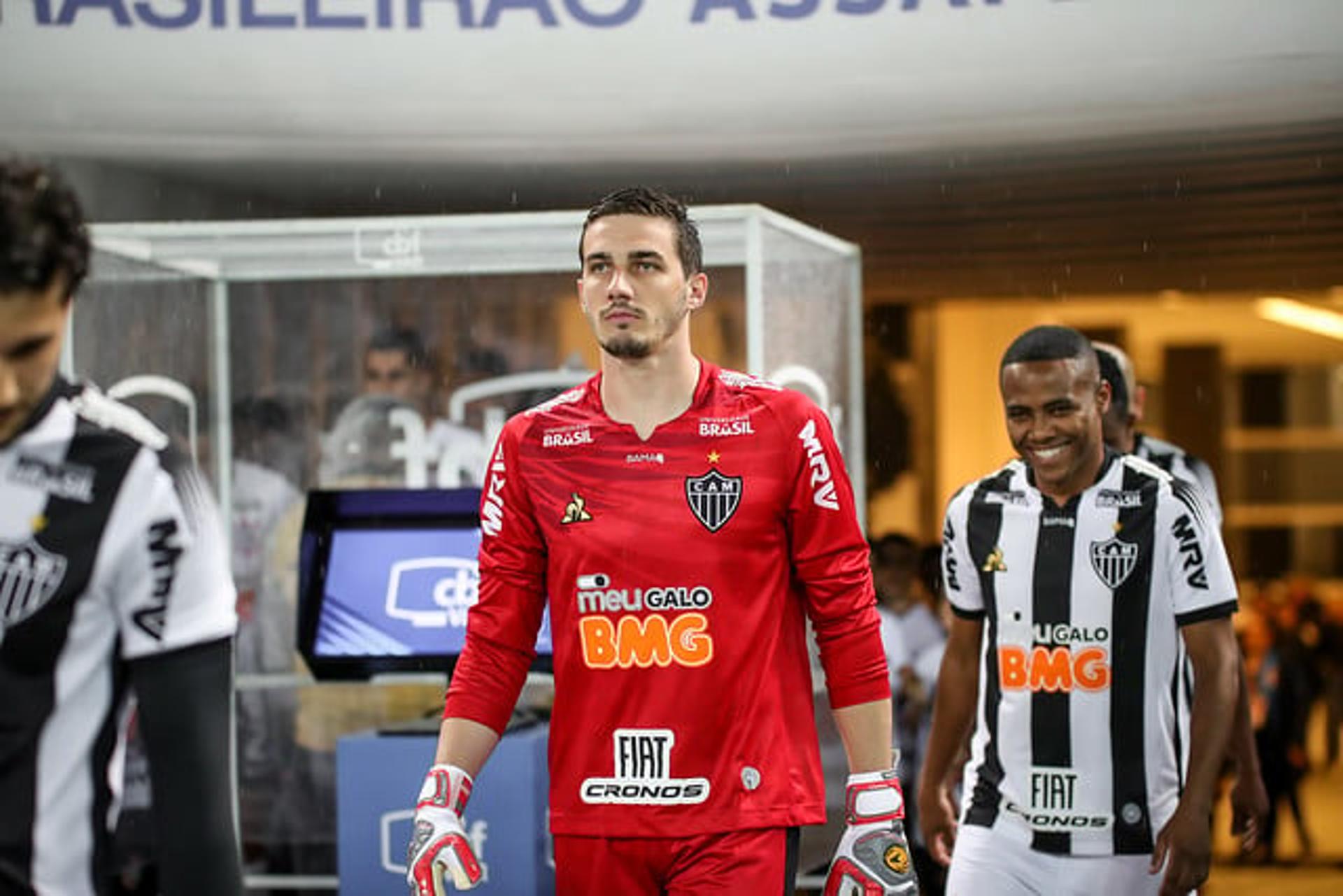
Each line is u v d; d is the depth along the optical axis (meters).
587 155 8.19
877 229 10.66
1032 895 4.93
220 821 2.69
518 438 4.10
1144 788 4.88
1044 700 4.93
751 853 3.92
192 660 2.70
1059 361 4.83
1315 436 27.41
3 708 2.61
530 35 7.96
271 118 8.02
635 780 3.96
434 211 9.39
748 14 7.92
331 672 6.16
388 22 7.98
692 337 6.32
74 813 2.66
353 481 7.04
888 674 4.06
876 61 7.90
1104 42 7.79
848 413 7.11
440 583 6.18
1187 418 22.33
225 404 7.06
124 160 8.12
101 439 2.67
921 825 5.36
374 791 5.78
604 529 3.98
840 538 4.02
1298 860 12.04
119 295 6.36
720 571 3.95
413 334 6.98
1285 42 7.66
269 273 6.75
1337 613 22.34
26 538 2.61
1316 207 9.99
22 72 7.95
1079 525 4.91
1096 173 8.88
